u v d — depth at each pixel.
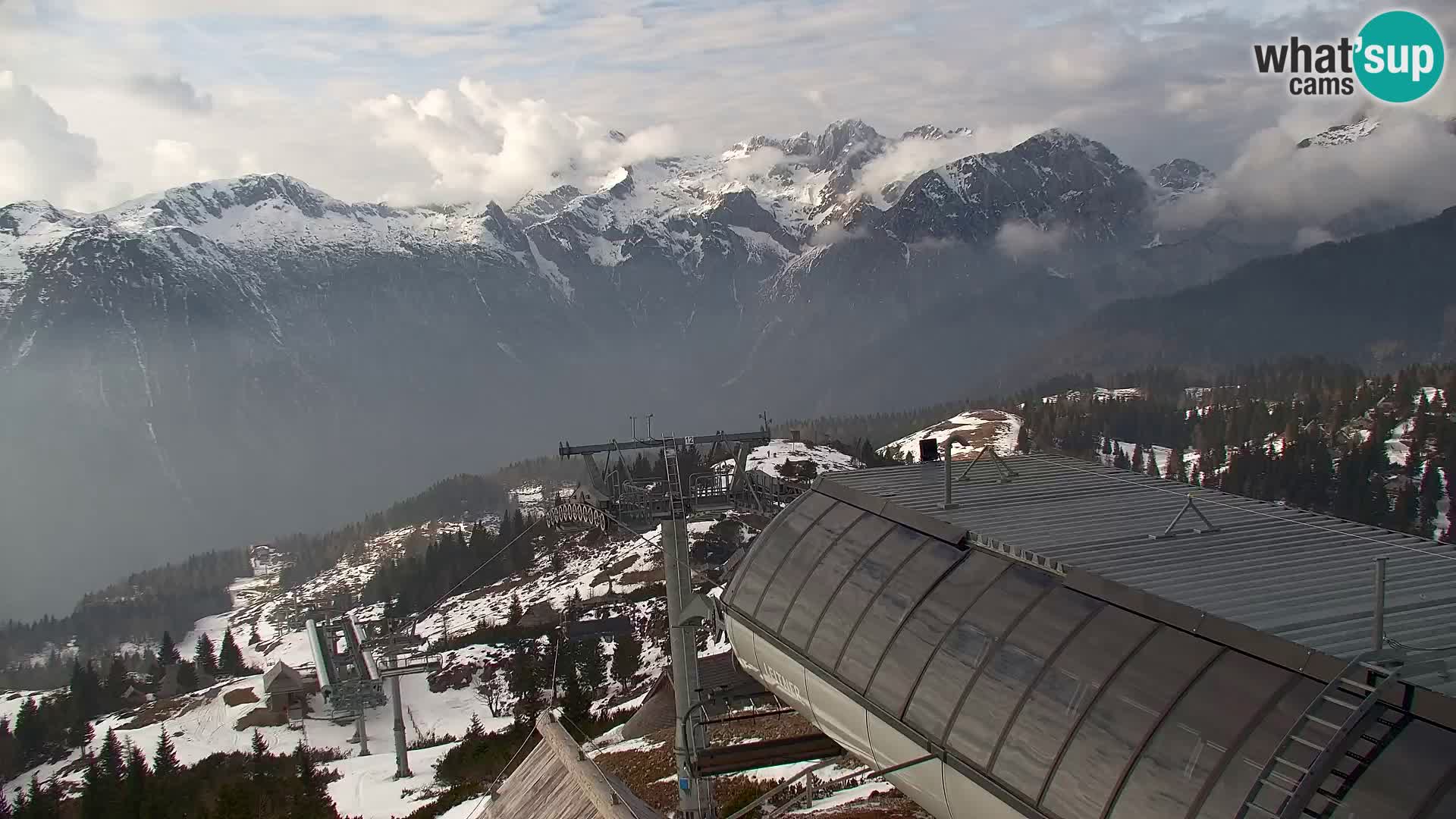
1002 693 17.44
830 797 33.69
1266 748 13.26
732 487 36.88
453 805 50.16
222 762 78.38
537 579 149.38
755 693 32.44
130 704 124.75
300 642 167.12
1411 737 12.12
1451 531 148.50
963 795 17.75
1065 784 15.47
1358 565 18.20
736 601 27.02
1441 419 178.00
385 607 165.38
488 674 99.00
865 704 20.41
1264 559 18.73
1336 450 187.50
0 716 138.75
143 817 60.09
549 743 23.33
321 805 55.22
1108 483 26.42
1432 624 14.94
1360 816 11.74
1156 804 14.03
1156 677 15.34
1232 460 187.38
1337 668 13.34
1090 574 17.89
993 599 19.33
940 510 23.80
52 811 71.75
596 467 38.16
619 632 103.56
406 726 89.50
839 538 25.14
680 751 30.70
